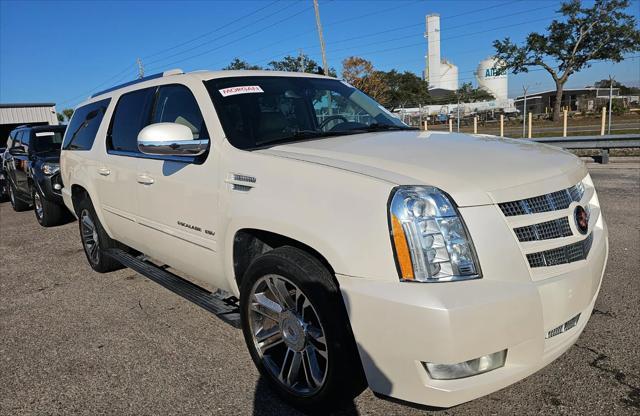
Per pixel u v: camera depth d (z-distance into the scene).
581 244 2.51
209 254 3.23
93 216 5.05
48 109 30.45
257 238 3.07
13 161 10.22
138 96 4.25
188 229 3.39
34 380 3.24
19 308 4.57
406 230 2.17
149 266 4.32
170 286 3.76
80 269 5.71
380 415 2.67
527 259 2.27
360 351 2.32
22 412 2.89
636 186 8.59
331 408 2.62
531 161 2.63
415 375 2.18
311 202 2.47
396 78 57.94
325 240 2.38
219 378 3.13
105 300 4.62
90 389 3.09
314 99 3.82
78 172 5.10
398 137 3.19
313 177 2.51
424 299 2.09
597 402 2.65
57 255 6.50
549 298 2.26
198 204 3.23
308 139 3.29
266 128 3.30
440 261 2.15
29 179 8.93
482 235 2.19
